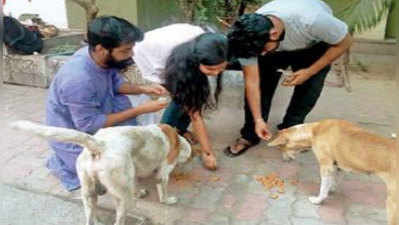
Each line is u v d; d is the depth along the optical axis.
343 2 4.86
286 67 2.73
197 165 2.62
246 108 2.70
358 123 3.30
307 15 2.34
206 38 2.06
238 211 2.14
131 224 2.04
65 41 4.93
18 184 2.38
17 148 2.84
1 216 2.09
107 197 2.25
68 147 2.28
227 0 3.97
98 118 2.14
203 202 2.22
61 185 2.38
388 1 3.81
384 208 2.14
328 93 4.09
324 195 2.14
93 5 4.26
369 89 4.21
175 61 2.17
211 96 2.79
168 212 2.13
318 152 2.09
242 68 2.40
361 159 1.89
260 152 2.80
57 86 2.17
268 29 2.09
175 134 2.15
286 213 2.12
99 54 2.02
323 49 2.59
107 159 1.75
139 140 1.92
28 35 4.34
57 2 5.97
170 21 5.19
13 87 4.21
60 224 2.04
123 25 1.93
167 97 2.53
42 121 3.31
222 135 3.08
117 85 2.41
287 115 2.90
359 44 5.16
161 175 2.12
